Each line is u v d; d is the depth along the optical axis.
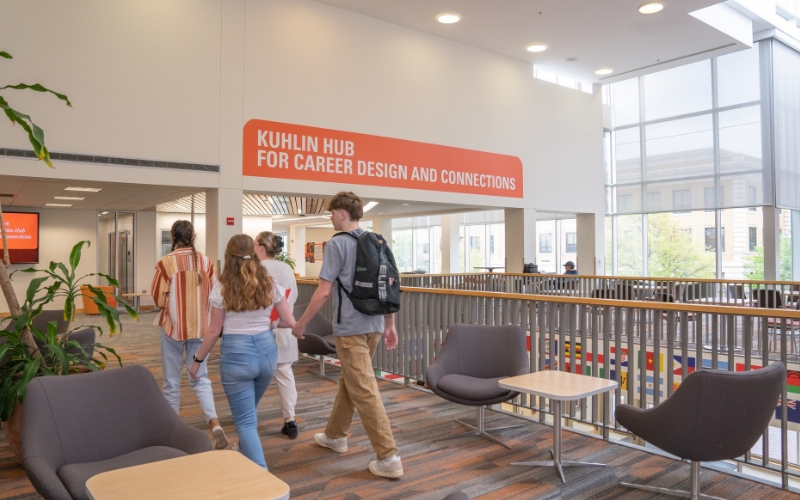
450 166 10.21
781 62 11.84
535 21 9.38
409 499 2.95
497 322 4.77
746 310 3.23
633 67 11.85
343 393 3.54
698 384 2.61
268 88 8.10
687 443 2.68
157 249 13.93
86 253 12.91
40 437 2.26
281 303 3.05
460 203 10.34
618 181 14.76
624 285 9.14
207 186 7.57
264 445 3.75
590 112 12.90
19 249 12.16
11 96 6.30
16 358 3.26
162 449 2.50
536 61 11.48
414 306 5.52
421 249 21.20
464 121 10.45
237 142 7.82
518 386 3.24
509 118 11.21
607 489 3.10
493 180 10.91
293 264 13.06
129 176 7.01
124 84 6.99
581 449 3.70
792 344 5.54
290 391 3.95
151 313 13.15
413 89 9.71
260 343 2.93
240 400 2.92
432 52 9.98
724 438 2.63
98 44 6.83
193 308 3.59
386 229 17.41
